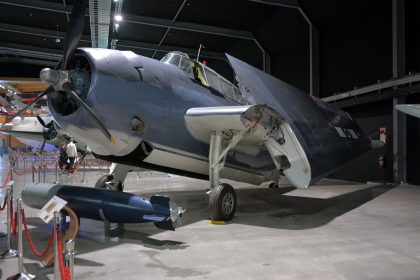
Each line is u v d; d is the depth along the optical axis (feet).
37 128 39.32
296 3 51.03
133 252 14.39
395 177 42.01
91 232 17.84
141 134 18.70
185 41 70.44
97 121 15.89
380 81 41.93
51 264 12.66
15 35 73.41
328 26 52.80
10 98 79.00
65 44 16.72
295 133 22.48
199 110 20.48
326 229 18.62
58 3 54.44
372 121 46.88
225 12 56.34
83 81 16.70
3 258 13.50
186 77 22.21
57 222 9.92
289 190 37.40
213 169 21.34
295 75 60.49
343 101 49.32
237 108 19.17
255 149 27.17
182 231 18.17
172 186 40.88
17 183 40.16
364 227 19.07
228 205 20.61
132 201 16.19
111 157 20.17
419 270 12.16
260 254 14.07
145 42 72.13
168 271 12.09
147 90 18.76
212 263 12.95
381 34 44.04
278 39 61.72
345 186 41.09
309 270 12.16
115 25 54.75
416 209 24.86
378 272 11.94
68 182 42.63
